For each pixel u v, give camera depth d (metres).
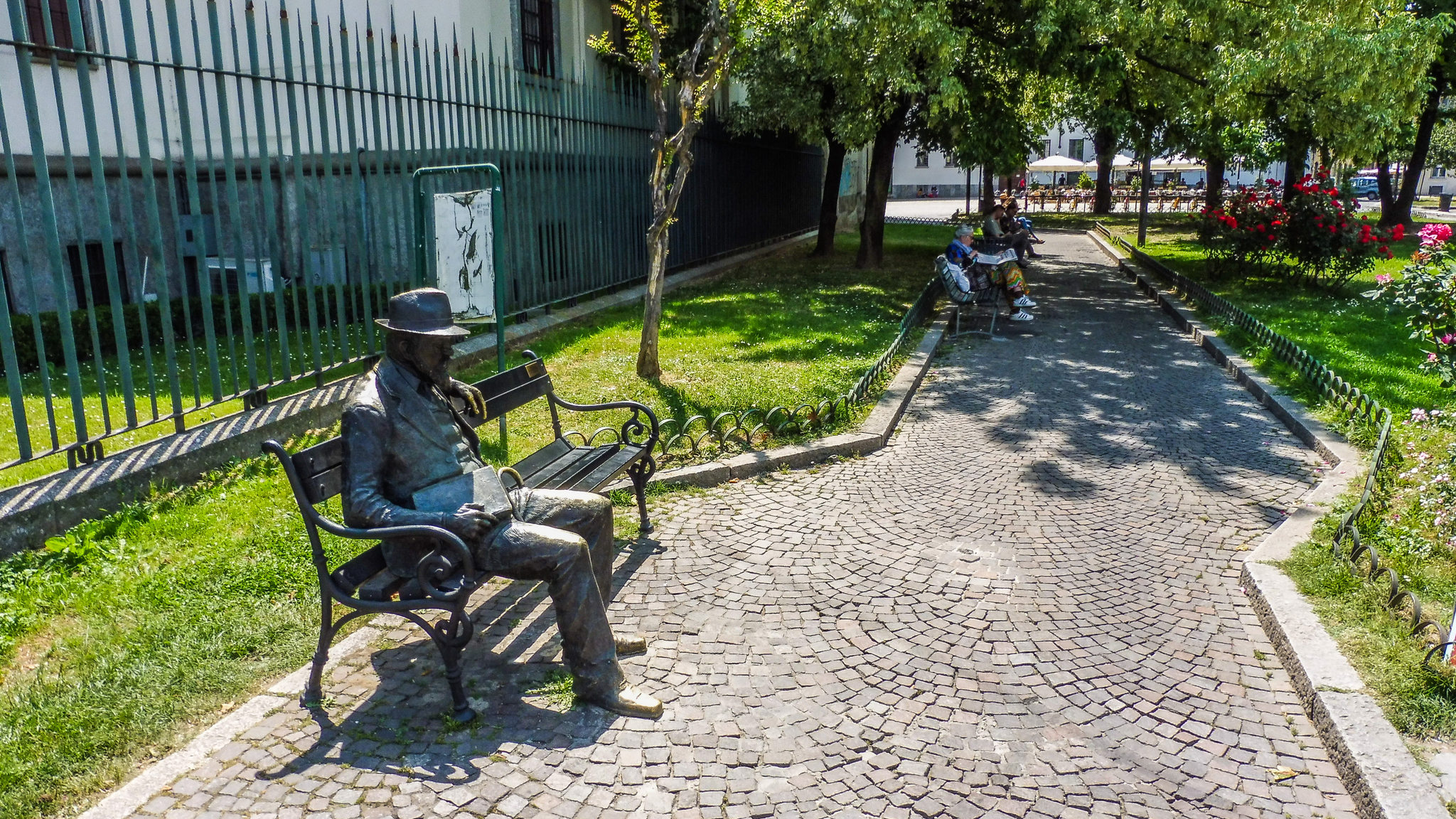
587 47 16.75
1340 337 10.96
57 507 4.88
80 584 4.41
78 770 3.23
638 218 14.09
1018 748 3.46
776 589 4.77
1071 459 7.02
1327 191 14.70
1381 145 14.64
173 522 5.14
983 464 6.91
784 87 15.84
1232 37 13.66
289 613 4.28
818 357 9.83
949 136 18.88
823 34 13.15
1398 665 3.72
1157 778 3.30
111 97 5.25
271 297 11.70
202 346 10.25
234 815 3.01
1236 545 5.37
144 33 11.94
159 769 3.21
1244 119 15.27
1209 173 28.00
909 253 21.05
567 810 3.08
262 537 4.95
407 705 3.64
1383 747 3.22
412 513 3.55
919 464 6.91
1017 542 5.42
